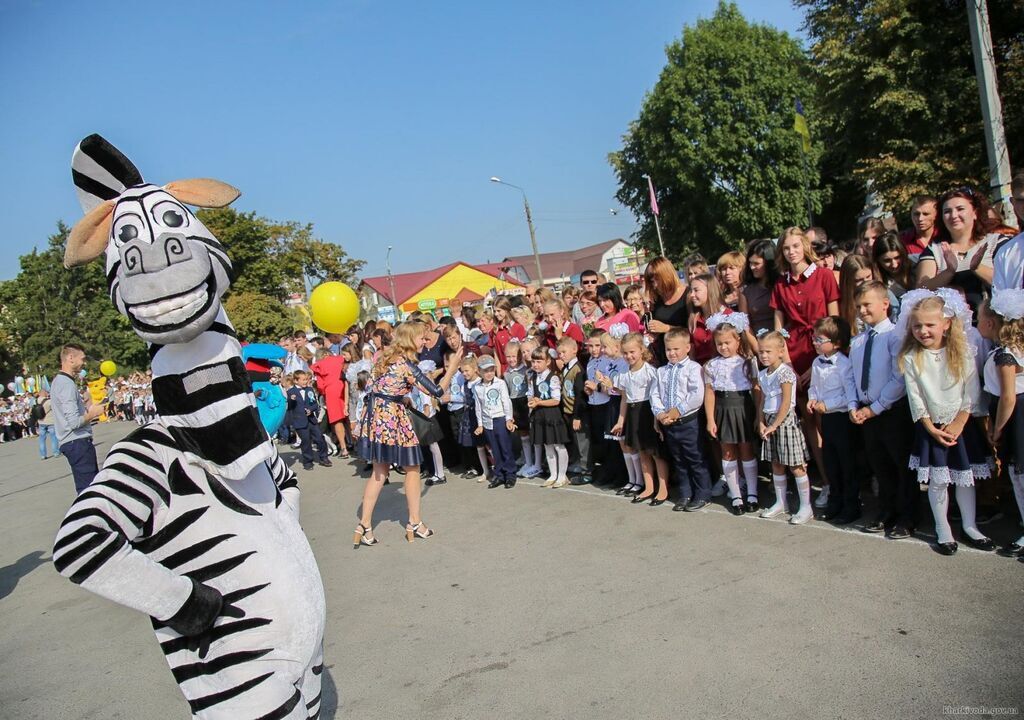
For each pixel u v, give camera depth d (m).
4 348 43.25
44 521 8.86
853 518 4.65
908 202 15.77
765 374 4.91
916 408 3.96
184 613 1.93
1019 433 3.74
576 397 6.76
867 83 16.83
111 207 2.20
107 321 42.12
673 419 5.33
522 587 4.45
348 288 7.84
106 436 21.12
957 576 3.67
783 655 3.20
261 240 36.97
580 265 73.06
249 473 2.19
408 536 5.81
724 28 29.83
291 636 2.10
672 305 6.16
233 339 2.20
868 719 2.69
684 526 5.09
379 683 3.52
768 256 5.96
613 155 33.22
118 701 3.81
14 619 5.40
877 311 4.39
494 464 7.23
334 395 10.31
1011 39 15.34
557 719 2.98
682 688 3.06
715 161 28.06
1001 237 4.67
